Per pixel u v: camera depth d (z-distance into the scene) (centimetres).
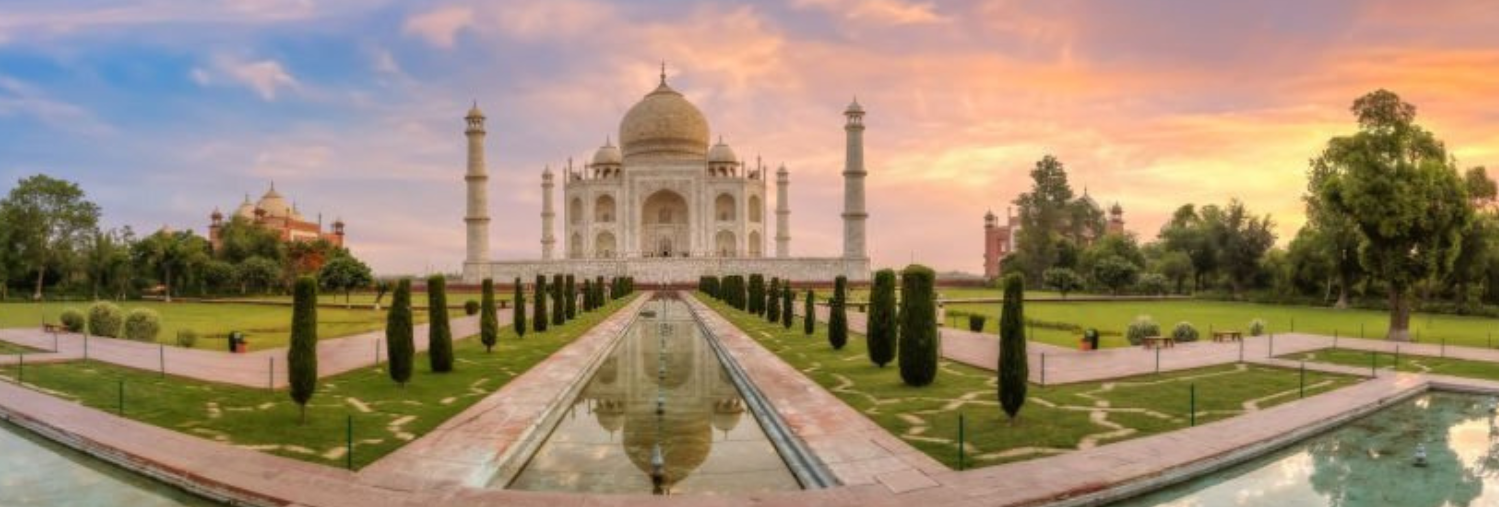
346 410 2328
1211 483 1772
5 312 6688
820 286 10744
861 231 11150
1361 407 2420
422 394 2597
